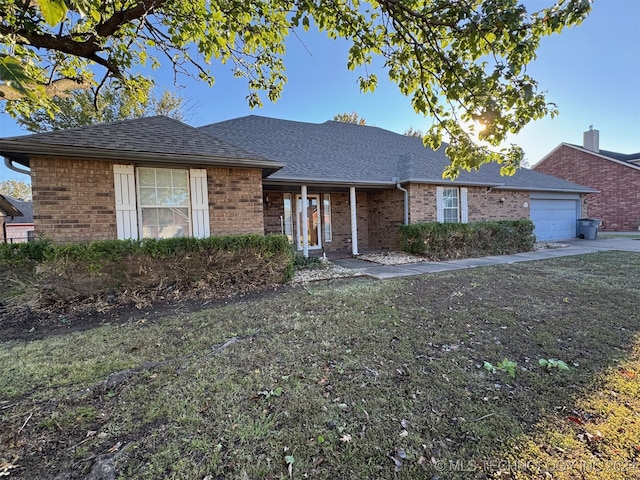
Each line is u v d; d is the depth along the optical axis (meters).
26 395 2.35
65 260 4.70
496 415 2.04
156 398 2.28
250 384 2.45
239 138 10.40
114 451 1.78
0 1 1.79
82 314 4.48
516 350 2.98
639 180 17.92
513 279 6.05
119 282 5.06
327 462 1.70
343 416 2.06
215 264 5.73
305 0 2.78
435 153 13.32
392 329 3.55
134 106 12.69
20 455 1.75
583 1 1.95
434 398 2.24
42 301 4.63
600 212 19.58
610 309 4.11
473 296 4.87
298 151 10.51
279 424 1.99
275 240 6.22
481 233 10.01
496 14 2.00
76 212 5.62
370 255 9.97
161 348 3.19
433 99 2.98
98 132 6.04
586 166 20.25
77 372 2.71
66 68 3.46
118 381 2.52
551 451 1.73
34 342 3.43
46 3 1.10
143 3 2.38
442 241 9.44
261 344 3.21
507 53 2.29
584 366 2.65
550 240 14.17
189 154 6.16
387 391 2.34
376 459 1.71
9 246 4.59
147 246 5.17
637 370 2.55
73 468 1.66
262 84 3.99
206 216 6.67
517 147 2.79
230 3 2.88
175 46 3.31
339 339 3.30
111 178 5.89
